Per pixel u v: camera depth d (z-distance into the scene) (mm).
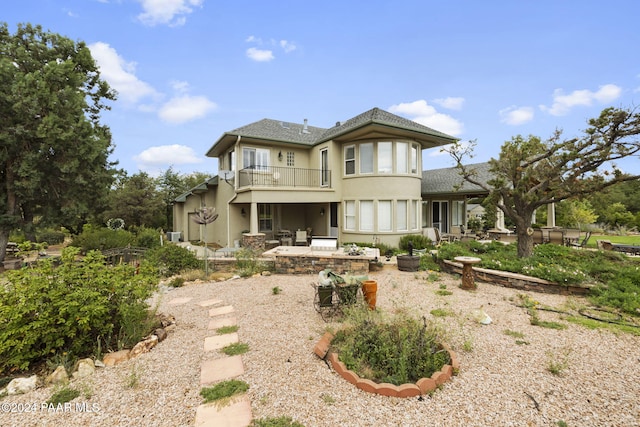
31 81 10617
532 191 7953
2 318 3525
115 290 4238
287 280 8320
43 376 3498
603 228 23250
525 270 7004
